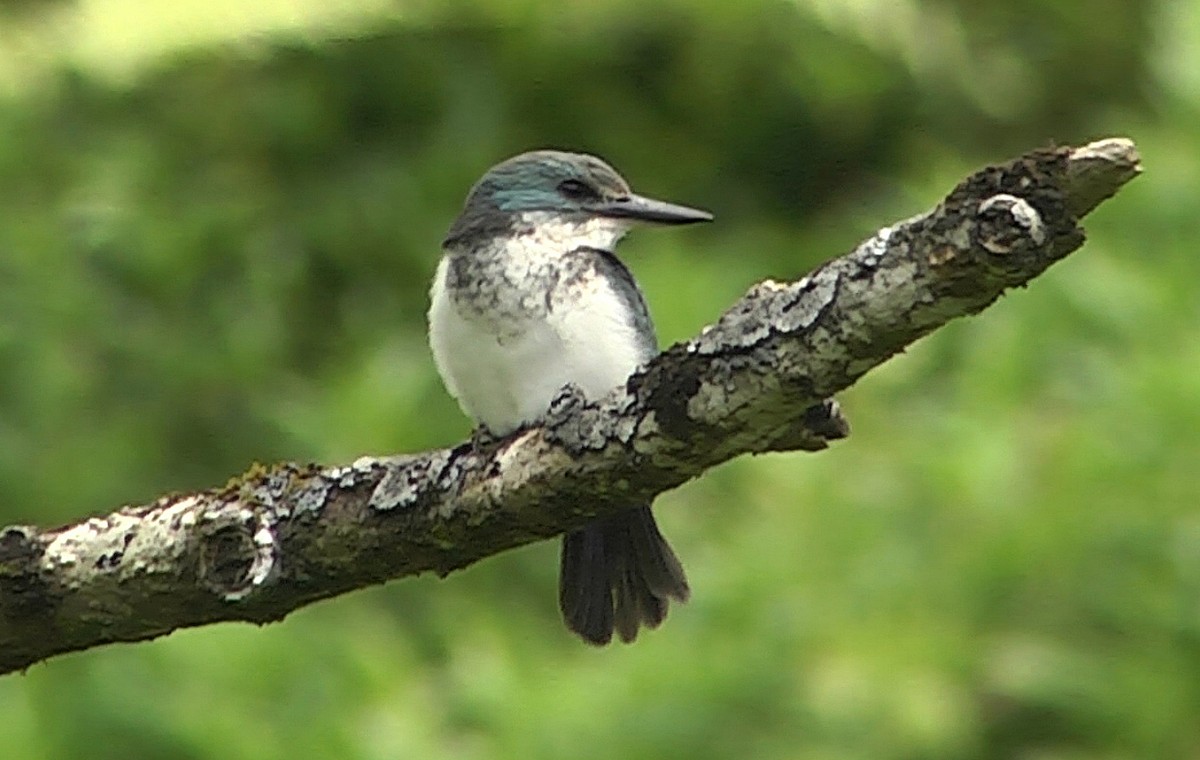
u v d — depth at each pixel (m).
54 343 14.48
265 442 14.41
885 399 12.54
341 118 16.09
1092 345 12.06
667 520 12.23
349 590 6.42
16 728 11.39
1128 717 11.20
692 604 11.45
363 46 16.02
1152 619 11.33
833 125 16.22
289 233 15.58
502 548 6.29
